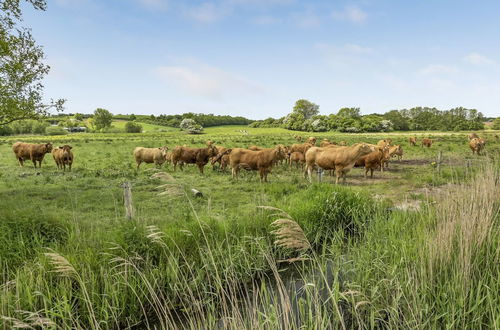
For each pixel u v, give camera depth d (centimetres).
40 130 8262
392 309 331
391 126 8869
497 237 432
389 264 443
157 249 516
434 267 388
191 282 475
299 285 475
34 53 1112
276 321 300
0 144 3384
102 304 404
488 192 566
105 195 1024
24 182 1242
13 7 1029
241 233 597
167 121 13275
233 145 3369
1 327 340
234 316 323
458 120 9725
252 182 1310
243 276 524
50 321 293
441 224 464
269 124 12281
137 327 419
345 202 775
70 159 1599
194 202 924
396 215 676
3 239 512
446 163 1844
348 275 467
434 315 332
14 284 415
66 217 731
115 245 498
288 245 294
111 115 10431
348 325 365
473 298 335
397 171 1666
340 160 1255
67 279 435
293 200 808
